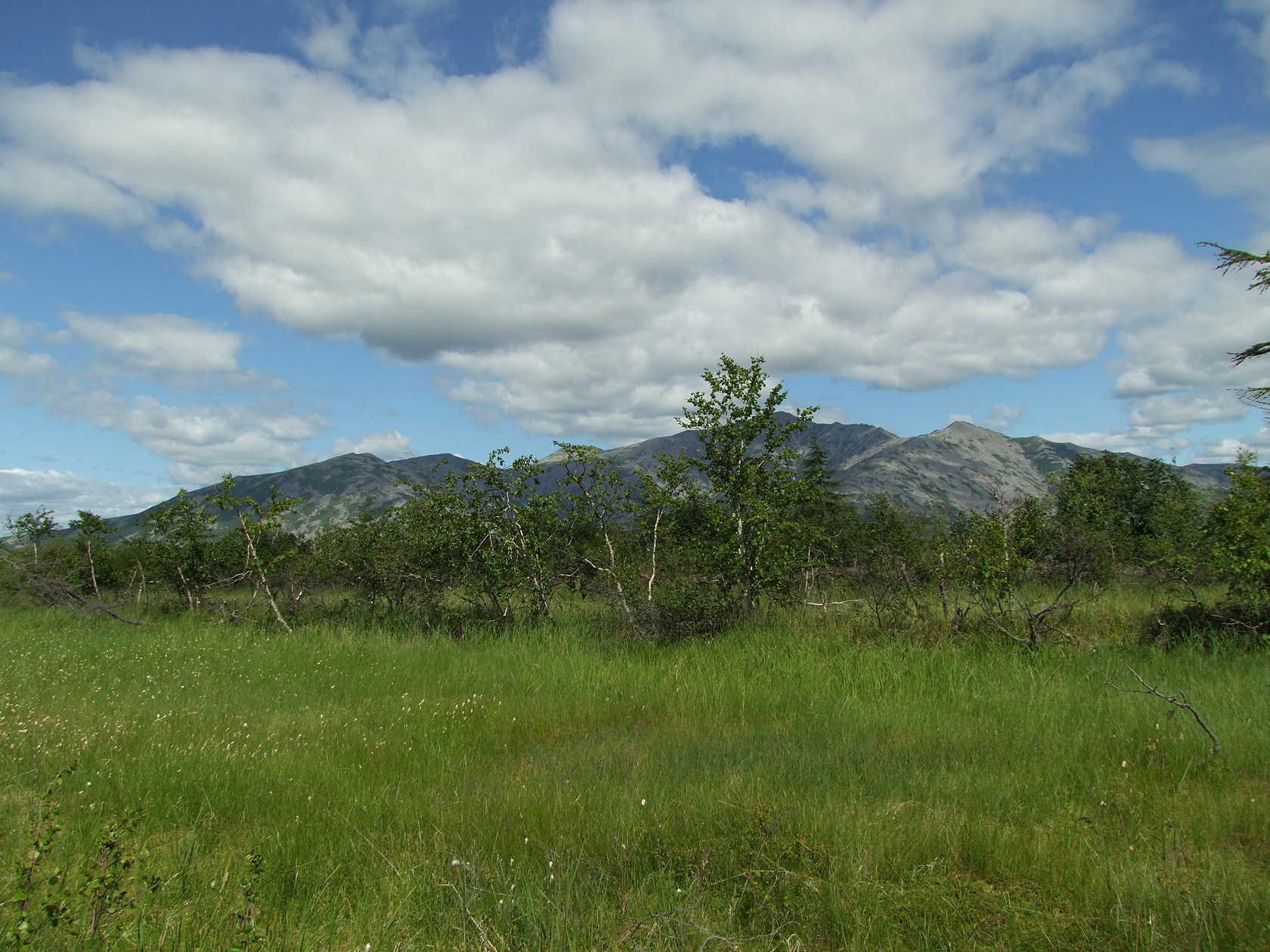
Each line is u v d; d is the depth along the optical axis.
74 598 18.98
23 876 3.86
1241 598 10.50
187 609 18.56
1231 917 3.76
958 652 10.23
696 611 12.92
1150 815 5.21
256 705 8.86
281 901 4.25
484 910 4.06
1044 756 6.44
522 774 6.47
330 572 16.67
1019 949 3.68
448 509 14.82
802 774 6.08
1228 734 6.61
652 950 3.65
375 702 9.17
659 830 5.00
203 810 5.60
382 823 5.40
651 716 8.71
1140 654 9.99
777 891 4.18
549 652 12.08
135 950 3.54
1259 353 8.86
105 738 7.21
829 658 10.55
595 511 14.54
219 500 15.95
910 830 4.88
